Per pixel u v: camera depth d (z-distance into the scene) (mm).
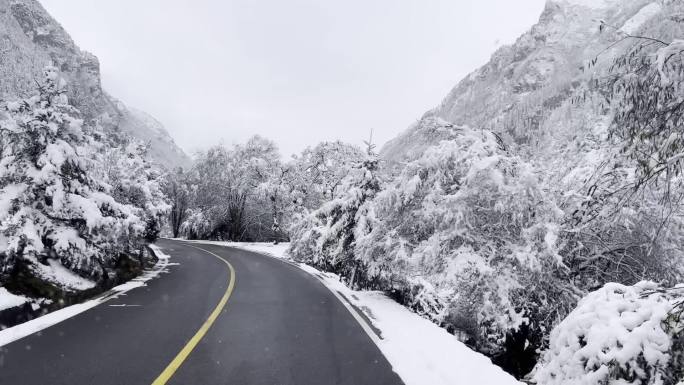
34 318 8305
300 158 47656
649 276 10523
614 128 5336
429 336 7602
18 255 9469
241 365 5816
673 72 4664
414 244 10914
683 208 9305
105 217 11039
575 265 11203
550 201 9547
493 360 10180
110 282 12406
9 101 10547
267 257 26297
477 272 9562
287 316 9102
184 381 5156
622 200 6332
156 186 21438
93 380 5090
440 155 10469
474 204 9906
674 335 4219
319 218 14930
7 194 9844
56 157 10195
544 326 10375
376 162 14055
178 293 11789
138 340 6914
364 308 10305
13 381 4980
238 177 50562
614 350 4344
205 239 54562
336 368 5785
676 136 4461
